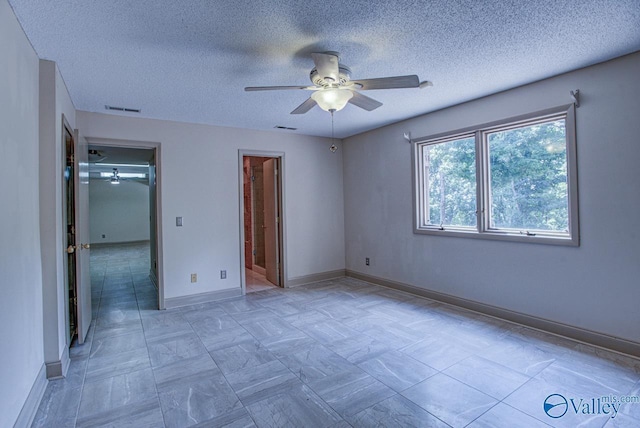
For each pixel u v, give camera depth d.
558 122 2.93
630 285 2.49
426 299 4.07
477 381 2.21
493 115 3.28
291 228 4.89
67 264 2.78
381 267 4.75
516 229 3.25
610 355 2.52
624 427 1.75
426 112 3.90
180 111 3.62
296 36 2.11
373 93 3.23
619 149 2.51
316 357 2.59
